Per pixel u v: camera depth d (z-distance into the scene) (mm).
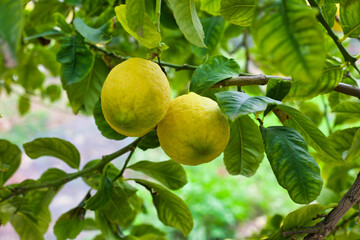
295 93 506
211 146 426
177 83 1003
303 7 314
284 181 420
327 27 470
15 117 2807
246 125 509
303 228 500
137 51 872
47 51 1016
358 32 467
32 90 1111
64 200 2328
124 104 402
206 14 779
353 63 478
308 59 300
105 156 539
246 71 1023
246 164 529
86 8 715
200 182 2320
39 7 786
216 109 436
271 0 322
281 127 452
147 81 405
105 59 710
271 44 312
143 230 807
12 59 259
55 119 2973
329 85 495
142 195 2148
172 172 599
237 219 2170
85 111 742
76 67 594
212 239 2020
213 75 502
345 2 453
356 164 631
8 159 647
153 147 519
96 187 622
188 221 587
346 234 610
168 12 652
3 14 267
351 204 473
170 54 889
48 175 631
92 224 759
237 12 495
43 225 684
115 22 585
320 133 458
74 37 626
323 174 736
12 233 2109
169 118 434
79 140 2793
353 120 706
